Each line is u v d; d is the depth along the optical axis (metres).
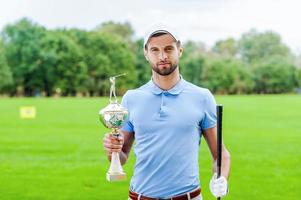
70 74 82.00
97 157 13.58
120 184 9.70
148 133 3.67
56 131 21.11
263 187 9.55
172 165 3.63
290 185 9.74
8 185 9.73
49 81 82.38
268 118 28.34
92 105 44.28
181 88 3.75
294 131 21.05
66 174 10.88
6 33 83.88
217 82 93.12
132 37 101.31
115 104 3.85
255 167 11.88
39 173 11.03
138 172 3.73
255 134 19.80
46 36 83.06
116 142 3.73
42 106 42.41
